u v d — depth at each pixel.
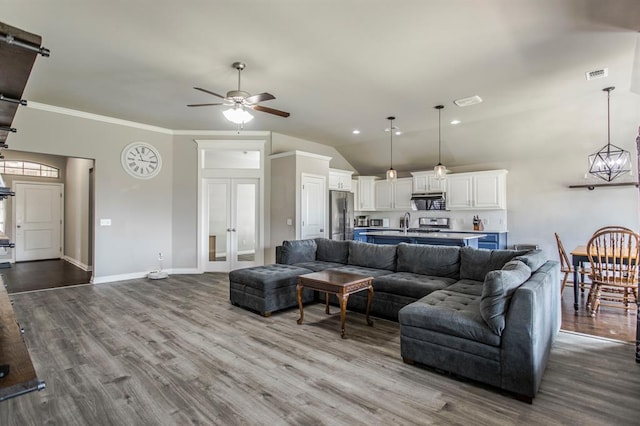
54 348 3.00
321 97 4.69
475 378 2.38
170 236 6.45
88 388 2.34
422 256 4.18
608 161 4.83
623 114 5.06
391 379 2.47
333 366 2.68
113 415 2.04
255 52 3.41
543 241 6.48
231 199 6.62
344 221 7.29
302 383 2.42
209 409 2.11
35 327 3.53
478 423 1.96
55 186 8.41
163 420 2.00
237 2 2.62
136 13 2.77
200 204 6.53
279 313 4.05
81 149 5.40
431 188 7.62
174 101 4.86
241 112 3.73
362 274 4.07
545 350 2.54
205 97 4.69
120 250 5.87
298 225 6.22
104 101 4.88
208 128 6.39
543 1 2.60
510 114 5.49
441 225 7.59
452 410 2.09
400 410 2.09
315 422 1.98
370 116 5.60
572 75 3.96
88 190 6.80
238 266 6.62
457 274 3.94
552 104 5.00
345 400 2.21
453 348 2.47
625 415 2.04
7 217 7.77
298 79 4.08
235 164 7.14
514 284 2.36
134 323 3.66
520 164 6.73
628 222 5.70
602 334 3.35
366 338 3.26
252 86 4.29
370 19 2.84
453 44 3.25
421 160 7.77
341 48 3.33
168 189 6.43
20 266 7.32
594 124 5.40
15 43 0.86
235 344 3.10
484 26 2.94
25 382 0.78
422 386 2.38
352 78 4.04
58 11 2.74
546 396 2.25
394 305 3.74
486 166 7.17
